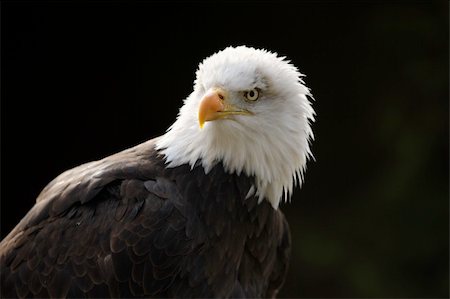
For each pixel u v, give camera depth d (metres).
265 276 6.98
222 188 6.37
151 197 6.21
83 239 6.20
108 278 6.08
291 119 6.42
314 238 14.21
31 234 6.41
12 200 15.12
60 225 6.31
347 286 13.65
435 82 14.15
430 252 13.68
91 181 6.37
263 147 6.35
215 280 6.39
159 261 6.09
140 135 15.35
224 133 6.25
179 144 6.44
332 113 14.95
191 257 6.21
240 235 6.50
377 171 14.42
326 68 15.02
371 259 13.79
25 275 6.29
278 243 7.14
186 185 6.34
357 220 14.23
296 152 6.49
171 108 15.25
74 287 6.14
